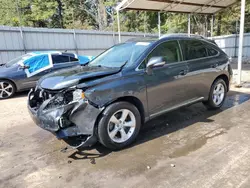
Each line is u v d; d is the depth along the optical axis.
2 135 3.97
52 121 2.79
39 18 25.62
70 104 2.77
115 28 27.97
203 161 2.78
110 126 3.09
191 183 2.38
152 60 3.37
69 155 3.11
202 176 2.48
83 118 2.84
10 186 2.48
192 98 4.18
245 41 18.12
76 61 8.30
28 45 12.49
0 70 7.14
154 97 3.49
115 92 3.02
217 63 4.58
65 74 3.31
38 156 3.13
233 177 2.44
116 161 2.89
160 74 3.53
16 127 4.36
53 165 2.88
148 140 3.46
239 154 2.91
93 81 2.93
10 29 11.72
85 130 2.88
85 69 3.50
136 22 28.30
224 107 4.99
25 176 2.66
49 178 2.60
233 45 19.03
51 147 3.39
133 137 3.31
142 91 3.31
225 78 4.91
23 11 26.36
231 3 12.69
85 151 3.19
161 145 3.27
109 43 15.96
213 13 14.39
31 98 3.47
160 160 2.86
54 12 26.66
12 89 7.18
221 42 20.05
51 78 3.28
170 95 3.72
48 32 13.14
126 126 3.25
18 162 2.99
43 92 3.15
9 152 3.30
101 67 3.52
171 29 25.28
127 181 2.47
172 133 3.68
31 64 7.42
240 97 5.82
